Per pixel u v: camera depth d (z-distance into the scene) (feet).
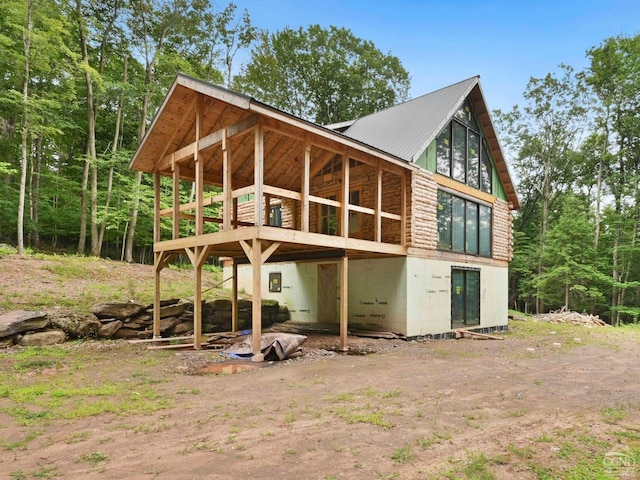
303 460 10.28
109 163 55.67
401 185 36.73
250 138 32.55
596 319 58.90
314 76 97.45
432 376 20.61
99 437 11.73
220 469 9.73
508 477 9.60
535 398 16.83
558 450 11.28
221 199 29.17
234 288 37.93
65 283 36.32
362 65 98.84
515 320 60.49
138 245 70.23
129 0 62.03
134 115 71.56
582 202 90.07
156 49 63.67
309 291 43.50
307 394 16.53
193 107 30.07
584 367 24.09
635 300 78.43
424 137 37.45
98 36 60.95
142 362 22.74
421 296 37.19
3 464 9.95
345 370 21.68
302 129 26.07
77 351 25.73
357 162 40.01
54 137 60.59
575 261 75.20
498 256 48.98
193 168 34.50
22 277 35.32
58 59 49.78
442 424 13.20
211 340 30.76
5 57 43.45
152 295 37.29
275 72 95.71
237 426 12.64
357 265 39.45
